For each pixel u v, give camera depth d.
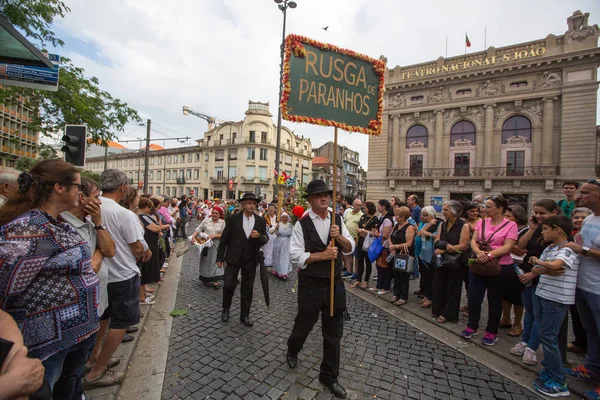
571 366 3.30
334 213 2.85
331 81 3.29
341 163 61.34
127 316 2.73
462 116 24.36
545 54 21.20
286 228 6.87
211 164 48.12
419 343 3.78
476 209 4.96
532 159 22.03
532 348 3.27
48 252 1.50
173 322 4.18
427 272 5.09
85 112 9.05
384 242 5.71
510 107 22.78
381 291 5.82
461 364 3.29
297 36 3.10
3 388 1.04
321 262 2.84
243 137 44.75
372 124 3.52
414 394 2.73
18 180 1.56
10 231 1.42
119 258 2.71
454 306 4.41
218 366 3.07
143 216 4.92
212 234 5.96
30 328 1.45
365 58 3.48
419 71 26.11
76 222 1.99
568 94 20.50
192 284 6.21
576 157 20.22
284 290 5.93
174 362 3.13
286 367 3.08
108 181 2.98
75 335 1.62
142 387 2.69
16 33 3.48
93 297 1.75
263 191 44.38
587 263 2.88
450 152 24.98
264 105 45.62
